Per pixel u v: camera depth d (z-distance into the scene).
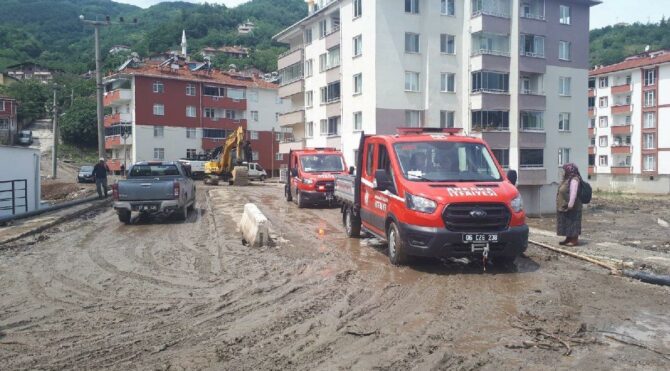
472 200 8.38
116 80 64.50
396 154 9.71
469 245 8.38
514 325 5.97
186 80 65.00
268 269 9.13
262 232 11.45
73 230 14.84
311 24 48.78
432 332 5.77
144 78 62.50
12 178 20.67
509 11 40.22
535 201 41.47
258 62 104.88
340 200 13.84
